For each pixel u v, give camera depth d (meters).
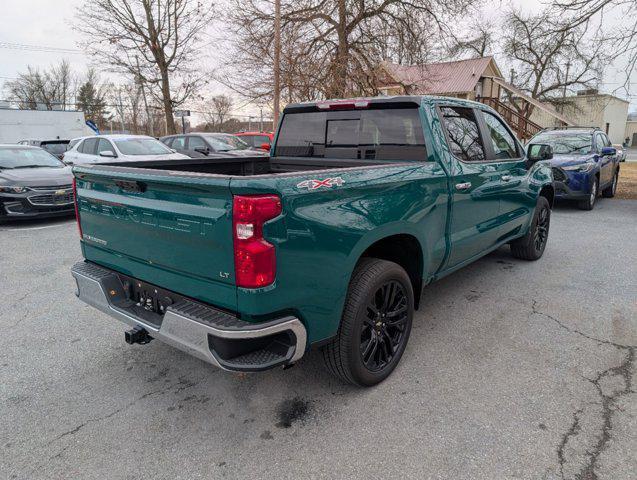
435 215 3.34
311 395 2.93
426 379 3.07
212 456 2.39
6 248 6.89
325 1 17.03
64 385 3.09
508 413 2.68
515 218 4.84
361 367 2.82
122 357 3.48
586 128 11.05
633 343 3.52
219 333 2.16
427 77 19.58
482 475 2.21
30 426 2.66
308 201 2.32
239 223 2.10
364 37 17.84
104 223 2.94
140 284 2.80
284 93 17.47
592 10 10.02
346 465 2.30
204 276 2.33
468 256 4.10
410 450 2.40
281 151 4.43
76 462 2.36
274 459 2.36
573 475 2.19
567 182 9.23
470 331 3.79
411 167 3.09
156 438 2.54
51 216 8.88
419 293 3.42
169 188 2.37
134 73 24.75
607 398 2.80
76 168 3.07
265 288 2.17
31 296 4.79
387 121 3.60
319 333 2.50
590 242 6.72
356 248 2.60
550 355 3.36
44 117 30.03
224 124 45.25
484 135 4.16
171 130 25.92
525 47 31.34
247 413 2.76
